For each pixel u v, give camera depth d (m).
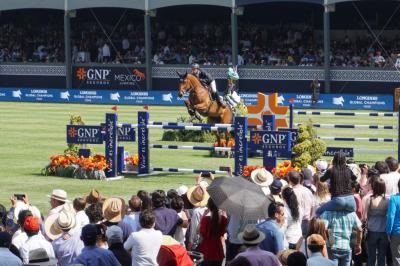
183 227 14.62
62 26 68.38
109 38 62.81
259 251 11.54
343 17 63.25
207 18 66.88
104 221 13.77
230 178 13.37
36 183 25.61
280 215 13.55
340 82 57.62
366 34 62.91
